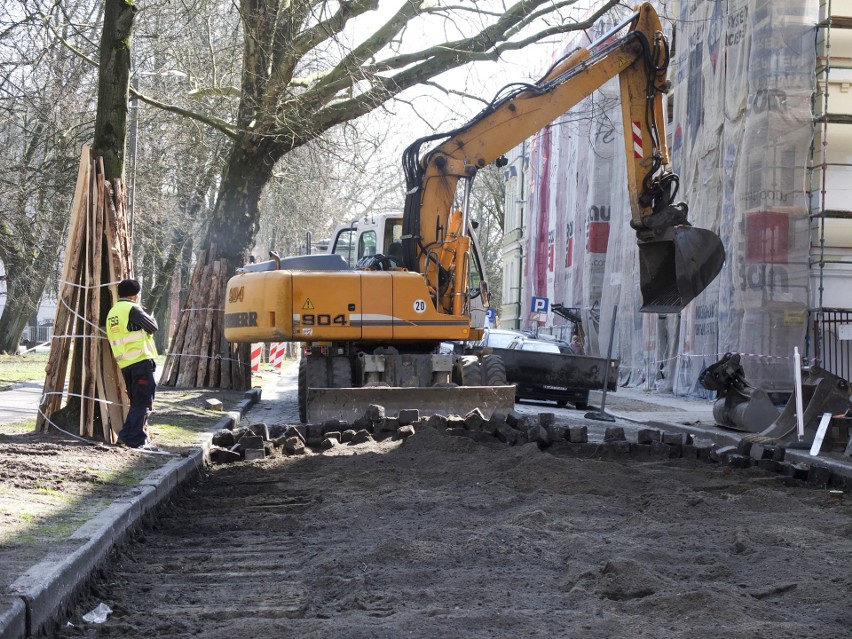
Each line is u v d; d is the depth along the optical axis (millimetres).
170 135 31672
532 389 23125
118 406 11453
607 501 9188
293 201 34656
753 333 22609
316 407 14984
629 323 32781
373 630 5051
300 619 5449
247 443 12547
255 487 10414
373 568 6617
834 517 8742
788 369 22234
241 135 22062
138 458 10484
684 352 28078
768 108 22656
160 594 6098
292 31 20328
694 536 7707
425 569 6512
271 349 43156
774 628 5113
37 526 6633
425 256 16500
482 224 76938
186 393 20938
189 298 22750
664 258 15383
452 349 20031
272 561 6996
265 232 43219
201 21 23094
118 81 12164
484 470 10828
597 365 22812
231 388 22547
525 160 61688
